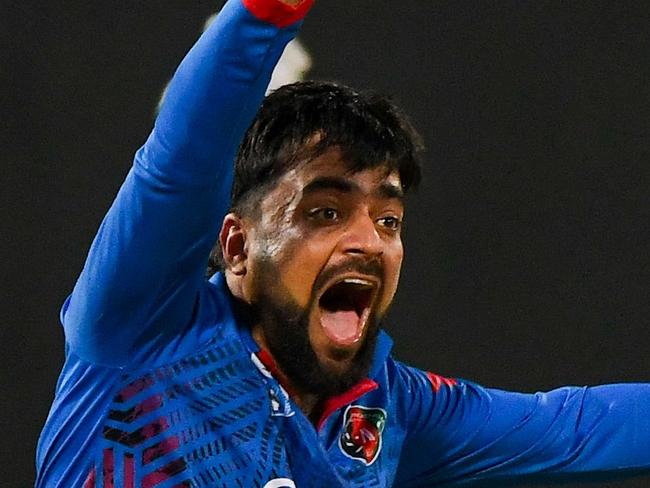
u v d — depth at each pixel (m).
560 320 12.58
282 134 6.55
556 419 7.92
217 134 5.87
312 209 6.52
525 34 12.58
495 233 12.55
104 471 6.46
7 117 12.05
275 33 5.79
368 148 6.52
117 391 6.49
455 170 12.52
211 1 12.12
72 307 6.38
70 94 12.09
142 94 12.09
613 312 12.62
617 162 12.63
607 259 12.62
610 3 12.65
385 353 7.28
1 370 11.98
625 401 8.05
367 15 12.37
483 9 12.53
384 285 6.71
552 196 12.60
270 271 6.59
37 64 12.08
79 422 6.51
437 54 12.47
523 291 12.57
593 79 12.64
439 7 12.48
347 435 7.10
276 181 6.55
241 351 6.71
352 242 6.50
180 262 6.25
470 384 7.92
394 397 7.48
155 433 6.49
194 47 5.85
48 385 12.02
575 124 12.61
